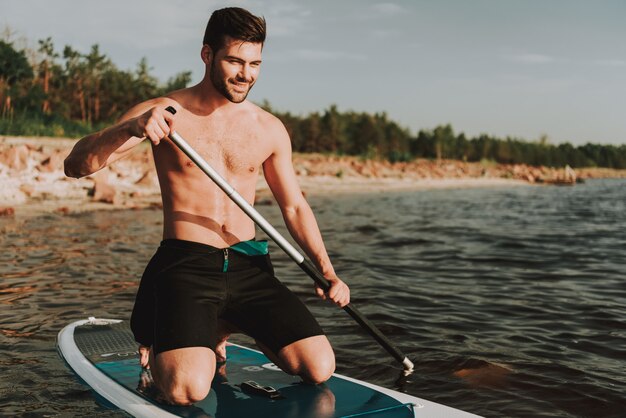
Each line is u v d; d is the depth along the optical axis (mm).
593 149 124812
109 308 5109
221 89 2816
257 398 2775
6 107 29047
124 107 51781
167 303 2725
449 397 3293
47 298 5426
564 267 7770
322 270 3115
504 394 3340
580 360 3949
